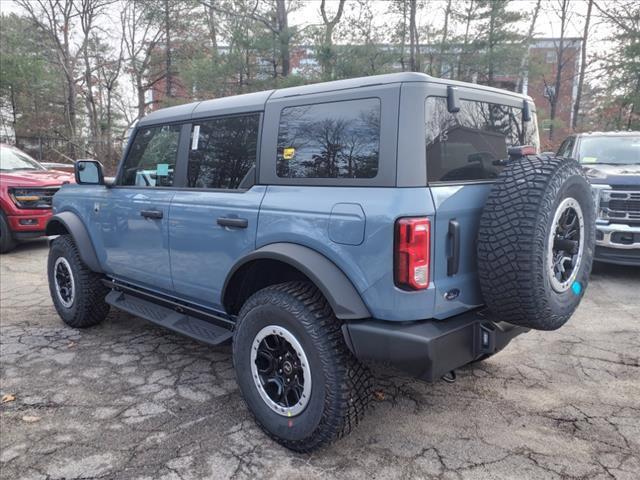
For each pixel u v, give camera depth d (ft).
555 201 8.19
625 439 9.72
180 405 11.10
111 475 8.66
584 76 66.33
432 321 8.41
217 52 51.16
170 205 11.89
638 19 54.49
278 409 9.35
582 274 9.41
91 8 66.85
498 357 13.64
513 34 54.49
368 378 8.86
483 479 8.54
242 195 10.31
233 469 8.82
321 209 8.76
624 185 20.38
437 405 11.09
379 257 8.01
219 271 10.82
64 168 41.68
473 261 8.87
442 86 8.73
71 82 67.56
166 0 63.98
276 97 10.14
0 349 14.35
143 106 72.69
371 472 8.74
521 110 11.12
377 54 46.70
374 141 8.42
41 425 10.28
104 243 14.37
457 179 9.02
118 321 16.89
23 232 28.32
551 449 9.41
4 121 82.94
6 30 72.69
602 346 14.33
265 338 9.53
